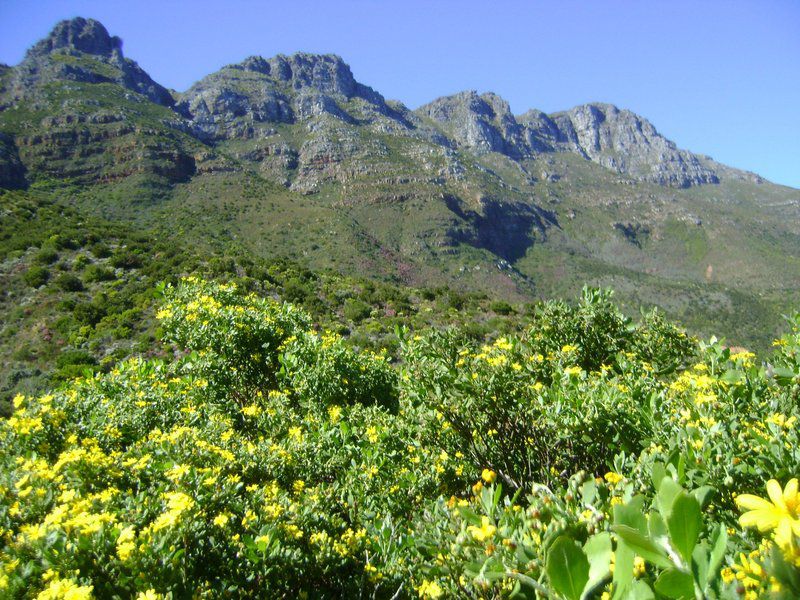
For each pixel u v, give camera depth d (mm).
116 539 2424
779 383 2967
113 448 4492
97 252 27797
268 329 7750
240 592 2654
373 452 4676
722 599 1129
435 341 4102
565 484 3402
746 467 1917
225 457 4062
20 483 2977
